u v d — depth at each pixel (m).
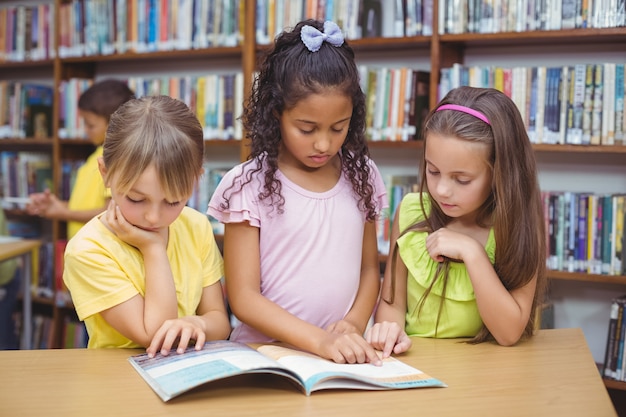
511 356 1.24
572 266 2.39
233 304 1.36
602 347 2.63
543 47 2.64
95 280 1.24
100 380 1.05
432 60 2.53
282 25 2.80
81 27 3.31
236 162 3.33
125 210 1.21
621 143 2.29
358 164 1.45
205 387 1.03
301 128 1.27
